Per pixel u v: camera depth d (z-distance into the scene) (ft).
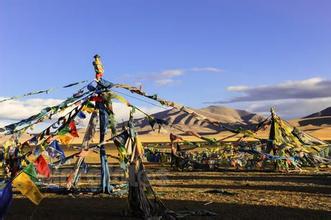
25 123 65.51
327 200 64.28
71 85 67.41
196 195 70.23
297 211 55.16
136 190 51.70
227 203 61.72
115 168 108.88
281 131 119.44
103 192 72.79
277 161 116.26
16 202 65.82
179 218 50.44
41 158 59.36
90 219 51.96
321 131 509.35
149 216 50.19
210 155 129.29
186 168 124.98
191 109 62.49
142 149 55.67
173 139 64.69
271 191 74.79
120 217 52.60
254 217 51.34
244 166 123.85
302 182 88.74
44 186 77.71
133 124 56.70
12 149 69.15
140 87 63.77
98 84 69.10
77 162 74.95
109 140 66.28
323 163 122.01
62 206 61.31
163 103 61.87
